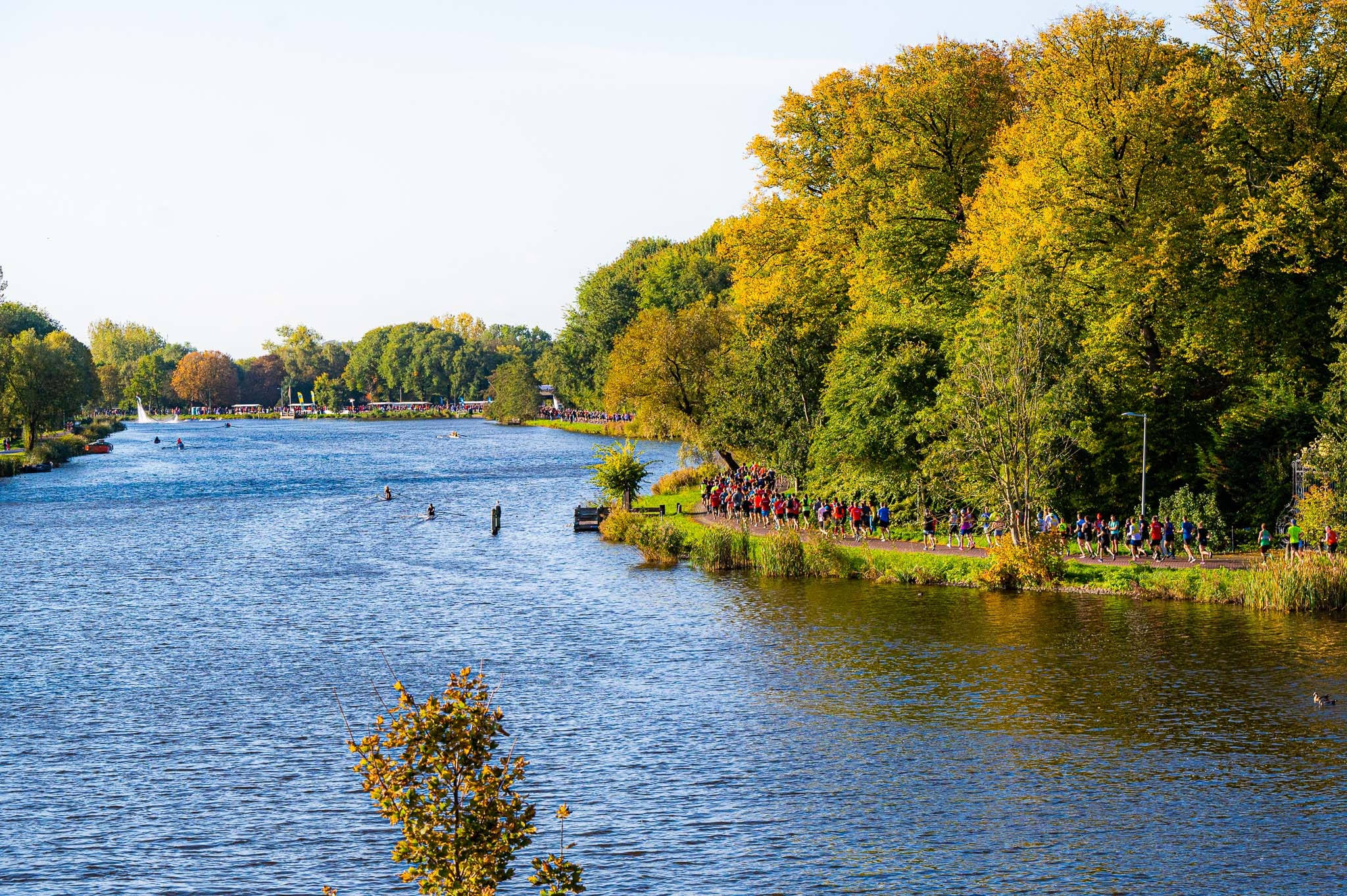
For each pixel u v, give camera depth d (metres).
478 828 19.47
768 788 35.00
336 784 35.56
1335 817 32.19
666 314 117.00
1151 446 68.44
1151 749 37.41
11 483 134.50
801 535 73.25
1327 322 68.50
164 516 100.75
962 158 86.44
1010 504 63.62
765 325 89.75
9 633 54.78
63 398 167.00
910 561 65.44
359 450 196.00
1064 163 69.56
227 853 30.80
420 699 43.53
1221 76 70.88
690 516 86.75
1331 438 60.62
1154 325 70.00
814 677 46.19
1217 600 57.09
